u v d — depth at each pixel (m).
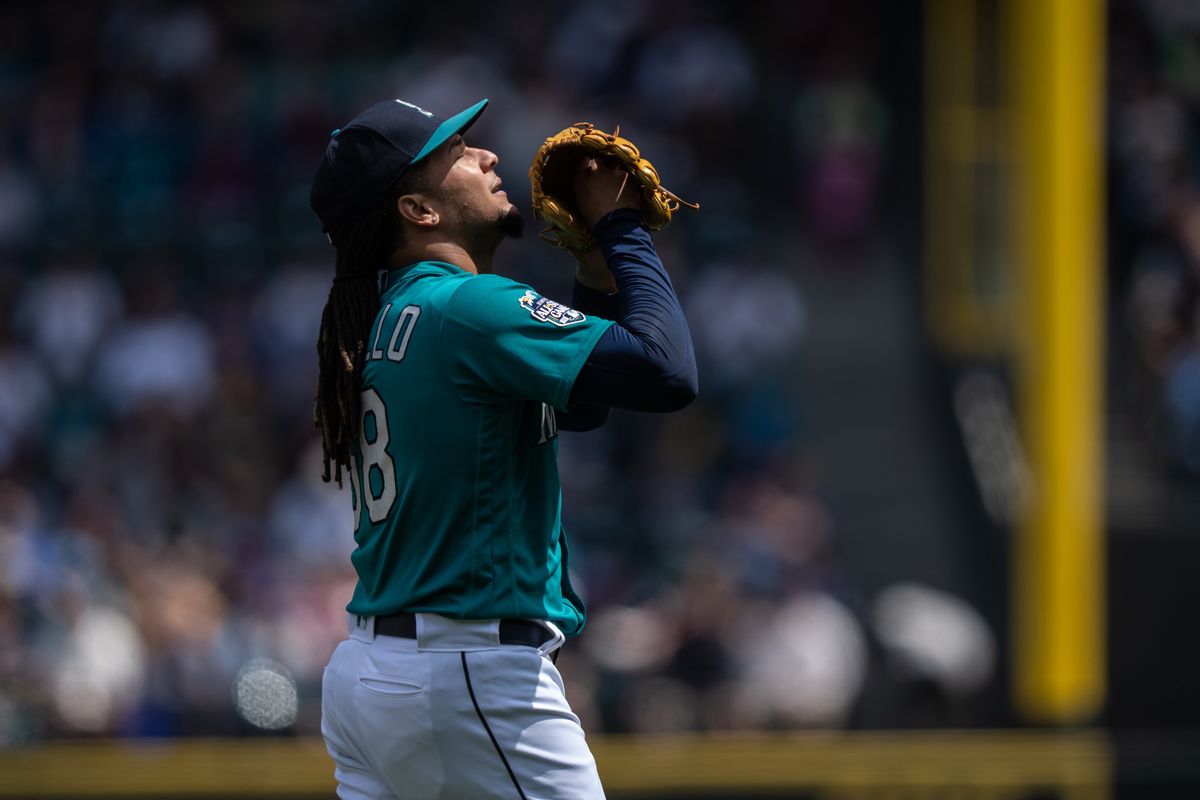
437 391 9.96
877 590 39.09
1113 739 26.84
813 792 26.34
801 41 48.56
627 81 46.44
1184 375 40.38
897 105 48.06
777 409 40.00
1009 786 26.39
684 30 46.75
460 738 9.95
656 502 35.38
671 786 26.23
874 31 48.69
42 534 30.56
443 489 9.96
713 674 30.17
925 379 43.78
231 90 46.31
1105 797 26.30
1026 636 35.97
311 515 33.44
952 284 44.72
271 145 45.47
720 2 48.81
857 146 45.62
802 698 30.12
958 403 42.41
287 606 31.19
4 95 46.72
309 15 47.84
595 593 32.91
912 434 42.59
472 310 9.89
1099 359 41.34
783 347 41.94
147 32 47.50
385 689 10.08
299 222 43.56
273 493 35.72
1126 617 35.66
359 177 10.40
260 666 28.98
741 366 40.94
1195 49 46.53
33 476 36.47
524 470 10.22
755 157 47.00
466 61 45.22
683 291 42.03
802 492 37.22
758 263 43.31
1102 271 42.81
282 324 40.53
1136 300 42.50
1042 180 37.47
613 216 10.33
